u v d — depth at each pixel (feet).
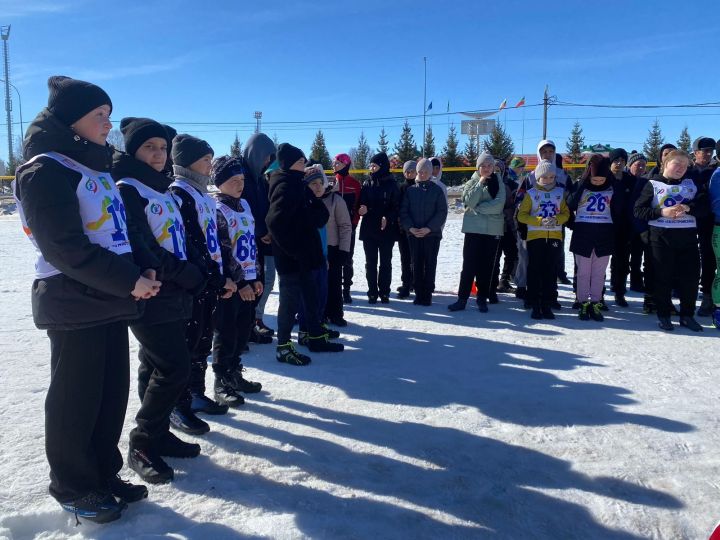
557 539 7.37
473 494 8.45
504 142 142.82
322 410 11.75
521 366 14.66
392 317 20.51
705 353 15.79
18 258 36.06
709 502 8.18
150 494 8.35
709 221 20.07
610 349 16.25
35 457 9.30
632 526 7.63
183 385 8.92
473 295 24.84
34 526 7.50
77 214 6.79
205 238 10.43
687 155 17.93
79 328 7.12
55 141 6.85
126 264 7.04
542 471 9.13
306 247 14.61
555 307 21.99
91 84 7.14
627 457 9.57
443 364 14.85
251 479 8.86
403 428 10.82
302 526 7.47
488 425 10.94
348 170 22.75
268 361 15.25
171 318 8.73
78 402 7.26
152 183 8.97
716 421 11.03
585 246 19.71
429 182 22.00
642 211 18.58
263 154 17.12
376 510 7.98
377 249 22.61
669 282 18.35
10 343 16.37
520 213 20.08
